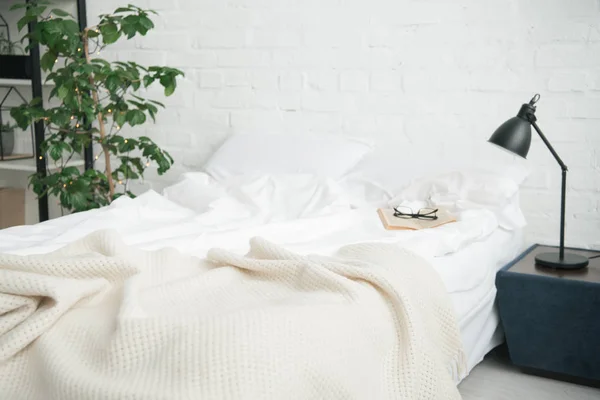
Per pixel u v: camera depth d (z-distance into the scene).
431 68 3.01
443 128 3.02
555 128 2.82
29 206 3.88
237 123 3.47
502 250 2.55
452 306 1.89
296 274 1.68
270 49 3.33
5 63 3.57
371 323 1.58
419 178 2.79
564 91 2.78
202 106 3.54
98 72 3.03
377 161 2.99
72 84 2.99
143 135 3.70
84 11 3.71
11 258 1.55
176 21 3.52
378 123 3.14
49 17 3.05
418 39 3.01
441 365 1.72
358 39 3.13
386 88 3.11
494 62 2.89
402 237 2.23
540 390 2.36
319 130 3.28
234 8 3.38
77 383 1.28
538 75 2.82
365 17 3.10
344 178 2.94
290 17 3.26
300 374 1.31
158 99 3.63
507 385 2.40
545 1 2.77
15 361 1.43
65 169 3.11
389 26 3.06
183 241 2.08
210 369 1.24
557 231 2.88
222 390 1.21
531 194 2.90
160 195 2.74
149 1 3.57
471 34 2.91
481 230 2.39
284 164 3.04
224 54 3.44
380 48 3.09
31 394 1.39
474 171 2.71
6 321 1.45
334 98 3.22
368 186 2.87
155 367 1.28
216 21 3.43
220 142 3.52
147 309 1.47
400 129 3.10
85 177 3.13
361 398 1.43
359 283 1.70
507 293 2.42
